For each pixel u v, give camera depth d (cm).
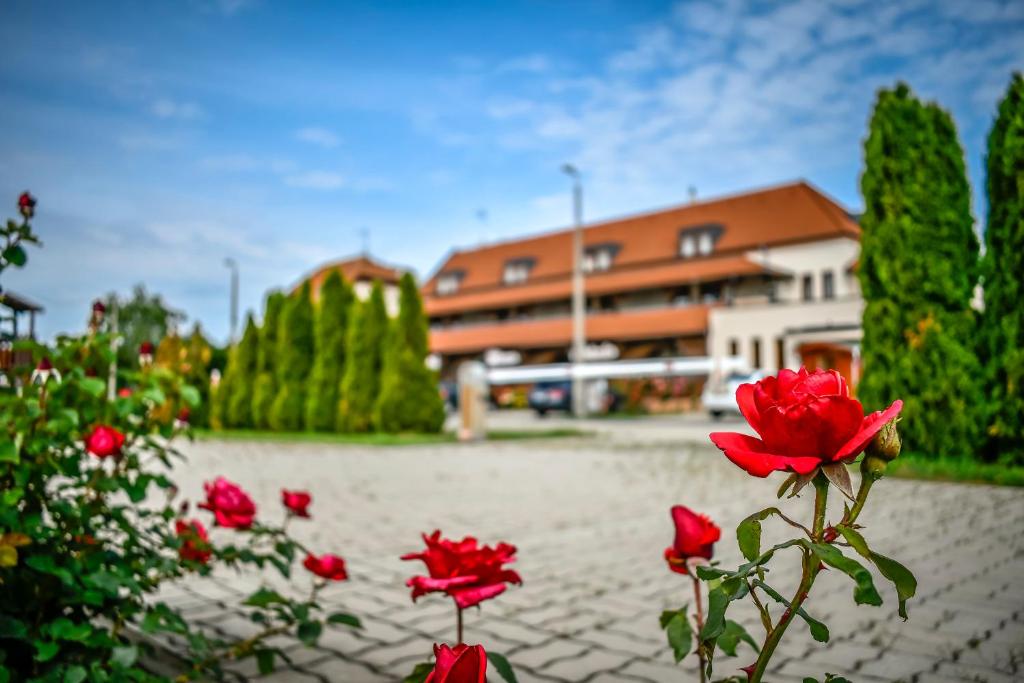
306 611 260
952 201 796
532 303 4956
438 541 160
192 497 741
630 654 304
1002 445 691
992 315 671
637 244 4703
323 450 1355
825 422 88
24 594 212
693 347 3909
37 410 206
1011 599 331
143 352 260
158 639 316
